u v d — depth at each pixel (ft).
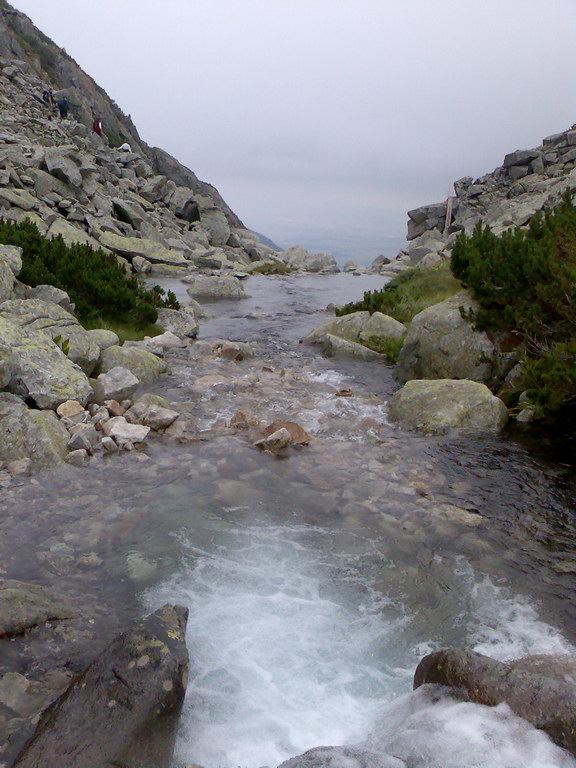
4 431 28.89
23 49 221.66
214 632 17.85
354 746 13.08
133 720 13.26
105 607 18.43
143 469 28.19
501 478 28.78
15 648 16.11
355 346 53.11
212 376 43.78
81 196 118.52
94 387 37.01
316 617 18.72
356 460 30.40
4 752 12.83
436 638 17.95
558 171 173.27
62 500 24.79
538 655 16.02
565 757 12.39
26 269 49.44
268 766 13.50
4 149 120.26
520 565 21.71
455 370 43.70
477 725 13.35
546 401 34.68
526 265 42.19
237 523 24.00
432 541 23.15
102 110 231.30
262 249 176.14
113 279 55.77
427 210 191.93
